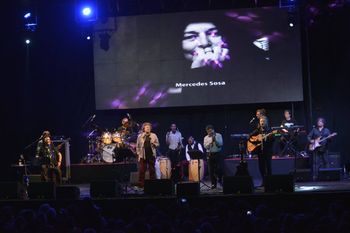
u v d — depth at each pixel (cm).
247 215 851
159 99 1961
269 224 762
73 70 2055
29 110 2050
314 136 1783
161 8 1995
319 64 1950
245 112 1994
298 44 1905
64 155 1906
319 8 1927
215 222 828
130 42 1970
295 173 1631
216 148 1595
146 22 1966
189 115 2012
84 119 2055
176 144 1856
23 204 1314
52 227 835
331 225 736
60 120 2059
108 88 1981
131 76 1970
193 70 1945
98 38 1981
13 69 2038
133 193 1461
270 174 1367
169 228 759
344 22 1927
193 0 1986
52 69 2059
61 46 2047
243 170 1480
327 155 1764
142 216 964
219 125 2000
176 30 1955
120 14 2011
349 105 1942
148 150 1574
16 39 2030
